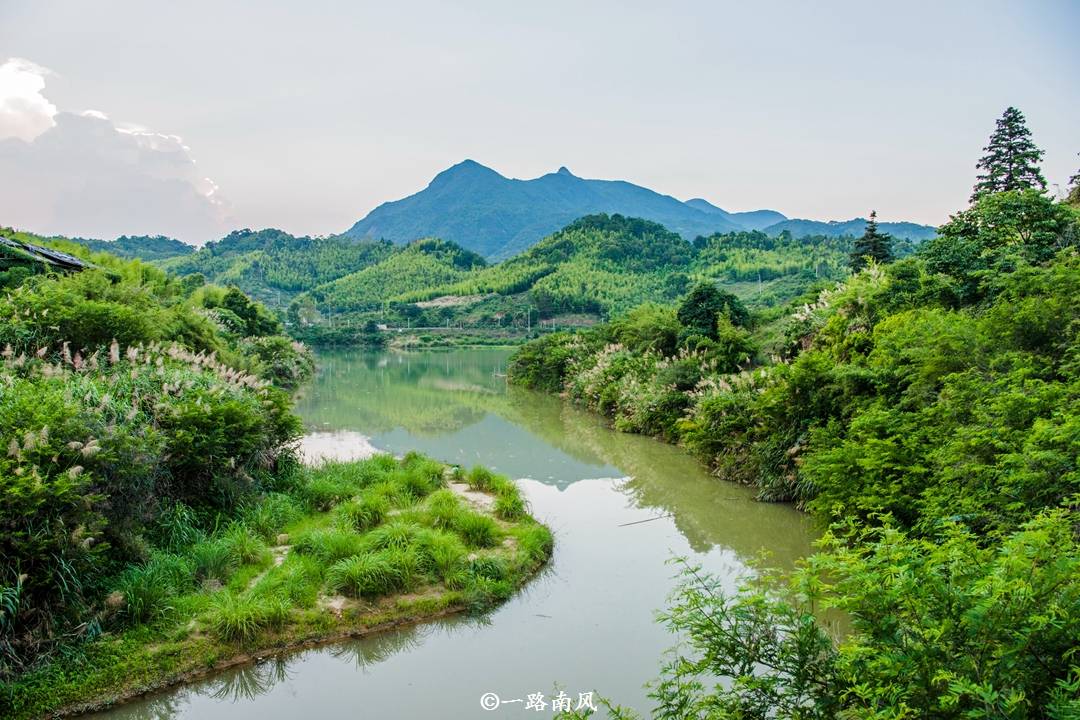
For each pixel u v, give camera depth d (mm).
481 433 21203
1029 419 7484
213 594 7945
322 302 117875
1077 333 8914
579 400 27562
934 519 7512
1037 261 14141
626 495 13953
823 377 12953
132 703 6523
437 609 8383
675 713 4977
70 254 29500
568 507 13109
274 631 7617
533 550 10094
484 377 42188
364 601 8336
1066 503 5539
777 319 27484
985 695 3381
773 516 12438
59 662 6582
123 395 10281
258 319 43594
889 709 3662
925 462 8805
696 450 16422
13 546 6574
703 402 16438
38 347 12414
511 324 89750
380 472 13000
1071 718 3283
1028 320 9633
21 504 6711
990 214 15875
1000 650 3789
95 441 7801
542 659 7438
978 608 3852
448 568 9039
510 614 8477
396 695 6785
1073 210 15625
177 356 13992
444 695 6770
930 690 3838
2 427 7742
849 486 9758
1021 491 6574
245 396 12352
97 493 7711
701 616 5047
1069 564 3791
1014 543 4246
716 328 25891
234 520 9922
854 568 4418
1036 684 3760
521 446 19094
